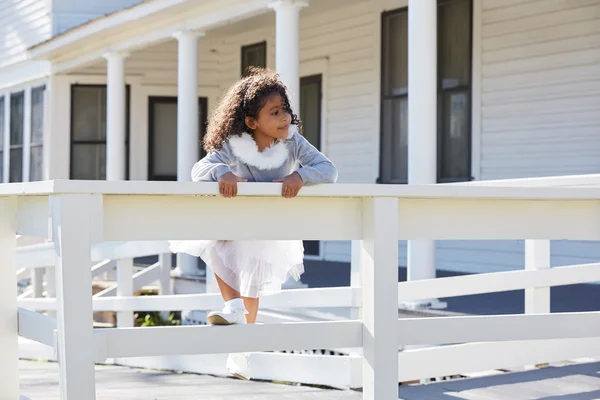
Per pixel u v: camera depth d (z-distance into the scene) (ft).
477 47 33.99
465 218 10.57
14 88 57.41
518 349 17.49
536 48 31.99
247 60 48.70
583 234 11.03
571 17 30.81
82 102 52.11
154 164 52.29
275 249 11.57
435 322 10.38
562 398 15.83
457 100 34.86
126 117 51.78
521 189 10.37
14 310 11.41
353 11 40.24
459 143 34.83
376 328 10.06
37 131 54.29
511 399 15.83
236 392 17.83
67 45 45.75
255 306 11.78
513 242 32.94
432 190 10.07
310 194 9.74
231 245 11.39
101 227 9.07
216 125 11.28
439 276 33.19
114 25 39.75
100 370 22.71
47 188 8.98
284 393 17.44
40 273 36.68
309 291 18.07
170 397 17.34
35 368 24.49
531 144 32.17
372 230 10.03
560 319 11.05
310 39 43.21
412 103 24.40
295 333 10.09
